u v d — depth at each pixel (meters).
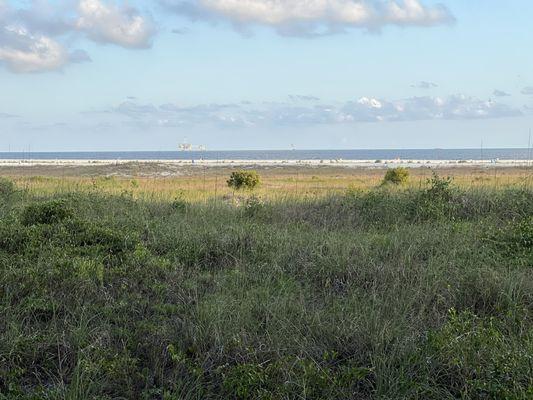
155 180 28.86
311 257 6.13
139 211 8.84
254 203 9.48
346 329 4.28
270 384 3.66
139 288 5.20
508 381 3.62
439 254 6.24
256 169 48.38
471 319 4.50
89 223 6.95
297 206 9.66
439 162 62.44
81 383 3.55
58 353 3.92
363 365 3.95
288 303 4.78
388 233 7.59
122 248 6.31
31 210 7.49
